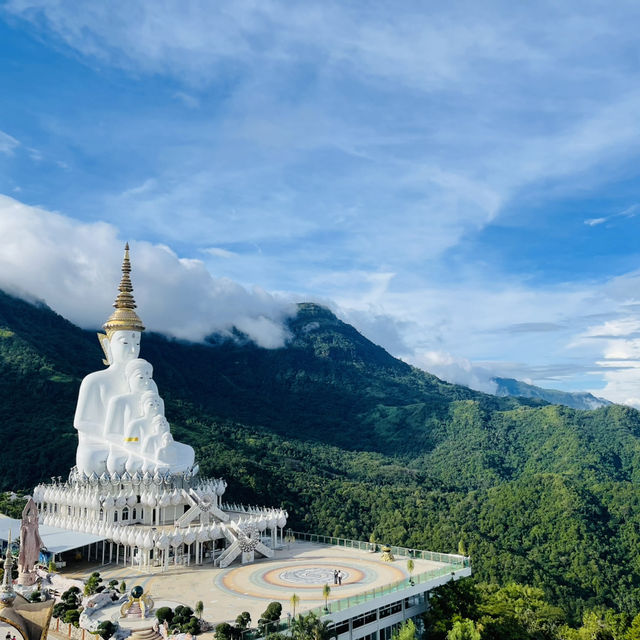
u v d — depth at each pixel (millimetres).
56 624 54219
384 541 140375
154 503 80438
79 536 75188
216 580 67188
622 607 130000
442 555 76688
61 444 141500
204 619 53906
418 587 65000
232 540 76500
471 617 65562
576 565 143125
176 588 64125
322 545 86625
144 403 91000
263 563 75188
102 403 92938
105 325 98375
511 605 77562
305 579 67625
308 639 50281
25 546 64750
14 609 35219
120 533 73312
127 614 54781
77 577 67875
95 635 50219
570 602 127688
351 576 69062
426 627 65500
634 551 150625
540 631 76125
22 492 112688
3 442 140625
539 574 133375
